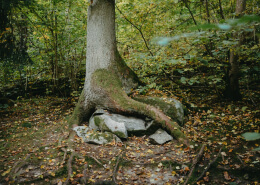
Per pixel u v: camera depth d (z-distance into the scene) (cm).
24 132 573
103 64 601
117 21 852
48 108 812
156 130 514
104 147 453
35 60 945
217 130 531
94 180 352
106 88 570
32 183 347
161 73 801
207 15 669
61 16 859
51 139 512
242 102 705
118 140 473
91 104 588
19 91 1030
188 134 501
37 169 382
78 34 889
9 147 477
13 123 653
